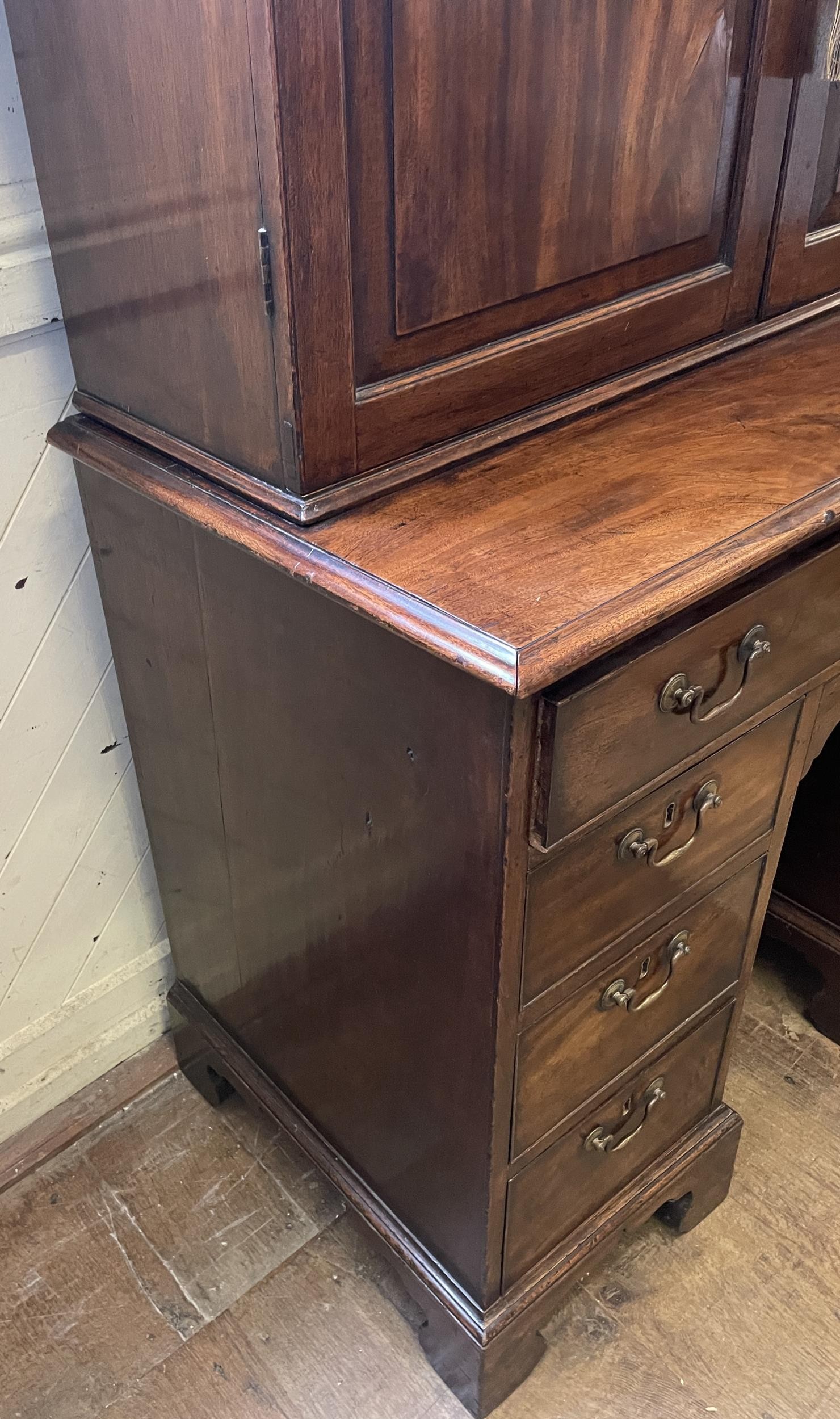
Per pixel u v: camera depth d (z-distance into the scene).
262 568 0.85
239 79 0.65
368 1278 1.25
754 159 0.94
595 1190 1.12
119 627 1.11
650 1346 1.19
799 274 1.06
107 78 0.75
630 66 0.81
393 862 0.88
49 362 1.01
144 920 1.40
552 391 0.90
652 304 0.94
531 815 0.75
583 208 0.84
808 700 0.95
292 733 0.92
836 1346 1.19
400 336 0.78
